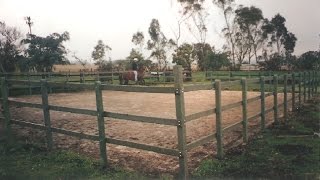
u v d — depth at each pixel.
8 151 6.91
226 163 5.71
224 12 74.81
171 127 8.83
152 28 75.88
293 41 83.81
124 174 5.29
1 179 5.20
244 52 78.44
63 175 5.31
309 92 15.08
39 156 6.46
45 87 6.76
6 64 44.09
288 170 5.23
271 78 8.91
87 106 14.67
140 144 5.41
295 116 10.57
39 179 5.18
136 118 5.41
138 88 5.29
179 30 67.44
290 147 6.59
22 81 7.21
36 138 8.01
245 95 7.18
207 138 5.71
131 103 15.76
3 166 5.84
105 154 5.80
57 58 44.47
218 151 6.06
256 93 19.64
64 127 9.29
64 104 15.59
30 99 18.38
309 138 7.32
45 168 5.73
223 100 15.99
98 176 5.30
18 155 6.61
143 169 5.57
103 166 5.74
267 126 8.95
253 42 79.12
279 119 10.02
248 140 7.34
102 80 27.72
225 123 9.39
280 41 84.19
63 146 7.23
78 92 24.47
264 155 6.12
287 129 8.47
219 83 5.97
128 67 43.84
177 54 51.31
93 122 10.03
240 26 77.06
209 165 5.55
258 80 8.02
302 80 13.89
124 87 5.48
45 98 6.77
